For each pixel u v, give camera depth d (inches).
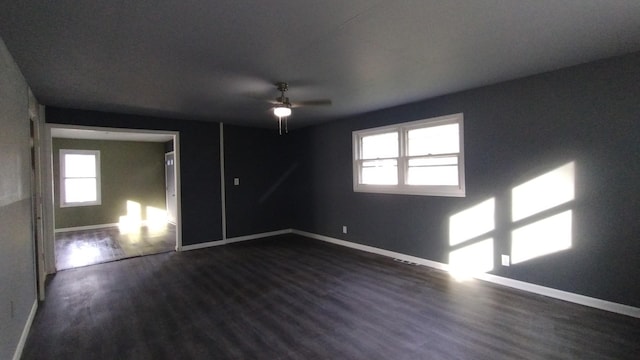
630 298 109.4
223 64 112.1
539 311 114.5
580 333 98.7
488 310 116.4
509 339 96.4
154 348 95.7
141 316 117.0
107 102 164.4
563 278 124.0
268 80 131.0
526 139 132.7
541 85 127.9
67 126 177.8
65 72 116.2
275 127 255.3
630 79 108.0
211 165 232.1
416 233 177.8
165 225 324.2
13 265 91.2
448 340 96.9
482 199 147.9
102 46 95.0
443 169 166.9
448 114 159.3
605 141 113.4
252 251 211.8
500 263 142.3
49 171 171.2
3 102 86.6
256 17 79.7
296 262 184.2
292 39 93.1
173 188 331.0
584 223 118.6
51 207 170.7
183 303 128.3
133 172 334.3
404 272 162.2
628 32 91.8
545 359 86.0
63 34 86.4
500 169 141.2
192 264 183.5
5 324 81.0
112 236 267.4
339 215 227.0
